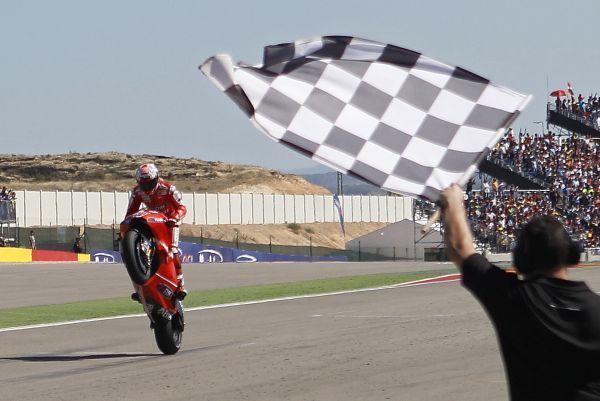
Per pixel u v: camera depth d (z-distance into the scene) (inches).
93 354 1750.7
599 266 4325.8
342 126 510.0
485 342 1760.6
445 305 2541.8
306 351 1702.8
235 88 490.9
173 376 1451.8
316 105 514.0
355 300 2810.0
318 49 522.9
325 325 2137.1
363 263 5866.1
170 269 1628.9
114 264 5762.8
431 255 7027.6
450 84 514.6
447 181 502.0
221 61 487.8
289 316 2381.9
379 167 506.0
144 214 1600.6
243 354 1684.3
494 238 7283.5
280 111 513.0
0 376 1498.5
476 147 506.0
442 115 509.4
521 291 487.5
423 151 505.0
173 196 1638.8
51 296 3312.0
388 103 517.0
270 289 3378.4
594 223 7367.1
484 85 513.0
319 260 7672.2
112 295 3329.2
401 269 4746.6
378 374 1434.5
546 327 483.8
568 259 502.9
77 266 5388.8
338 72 517.3
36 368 1581.0
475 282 489.1
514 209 7500.0
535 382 488.7
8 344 1935.3
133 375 1470.2
